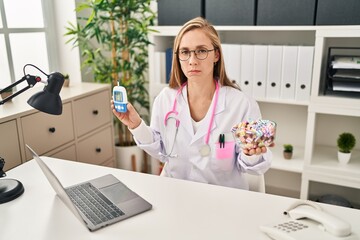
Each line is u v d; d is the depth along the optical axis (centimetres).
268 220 102
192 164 147
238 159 132
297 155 239
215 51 143
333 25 192
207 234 97
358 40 217
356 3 184
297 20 200
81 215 105
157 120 154
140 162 277
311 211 97
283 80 214
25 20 230
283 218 103
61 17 250
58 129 189
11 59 221
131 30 244
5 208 112
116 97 130
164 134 152
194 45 133
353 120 233
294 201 112
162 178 133
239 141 117
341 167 210
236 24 216
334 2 189
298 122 250
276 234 92
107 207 111
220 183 148
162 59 250
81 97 205
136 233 98
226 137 140
